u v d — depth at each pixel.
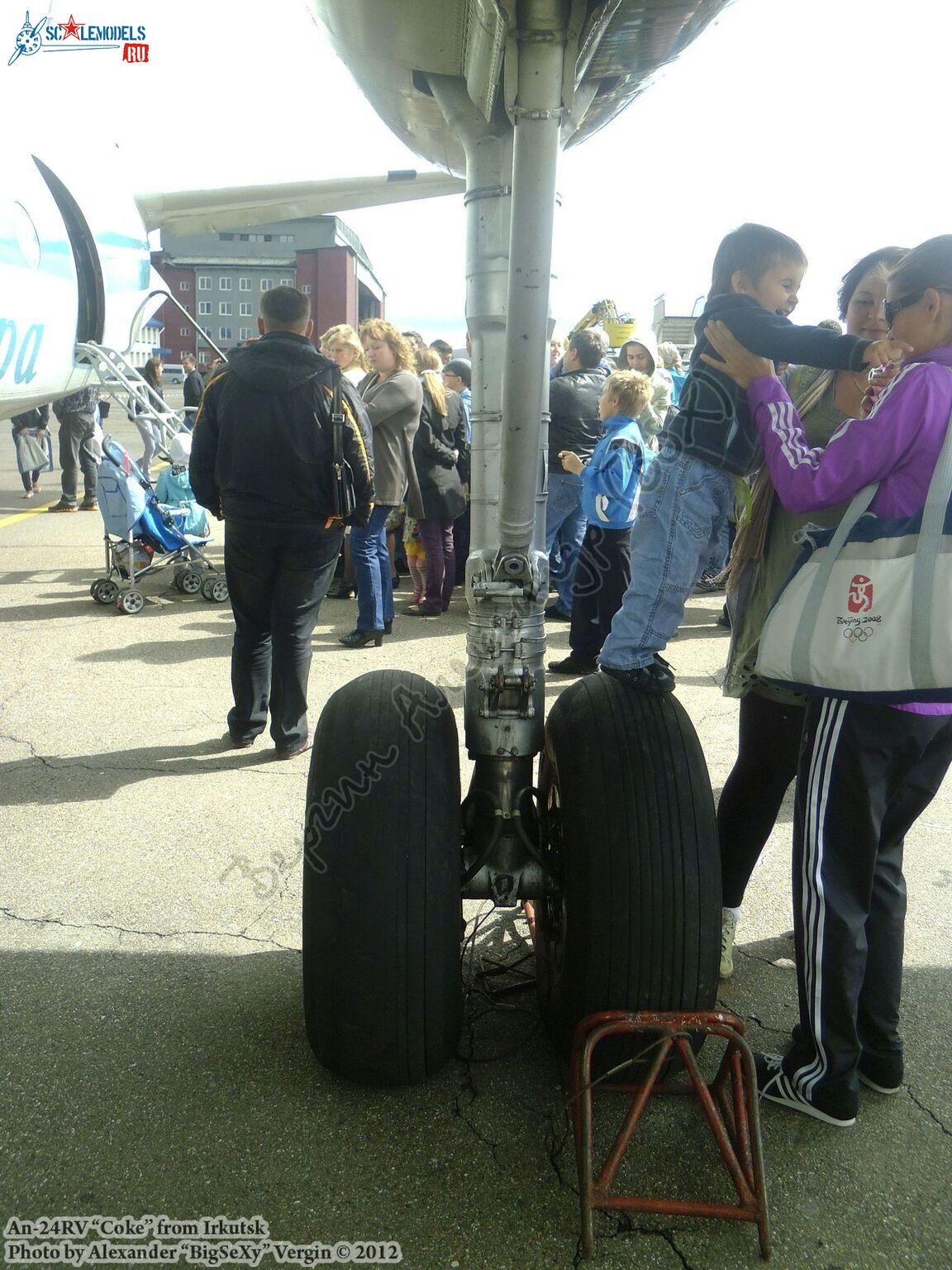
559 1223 1.62
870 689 1.59
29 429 10.53
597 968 1.75
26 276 6.09
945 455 1.51
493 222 1.75
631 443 4.29
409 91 1.91
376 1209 1.64
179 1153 1.75
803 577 1.65
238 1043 2.06
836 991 1.78
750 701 2.14
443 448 5.62
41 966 2.34
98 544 7.86
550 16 1.37
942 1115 1.90
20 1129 1.80
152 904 2.63
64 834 3.03
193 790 3.37
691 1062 1.63
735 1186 1.58
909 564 1.55
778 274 1.71
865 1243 1.60
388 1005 1.76
